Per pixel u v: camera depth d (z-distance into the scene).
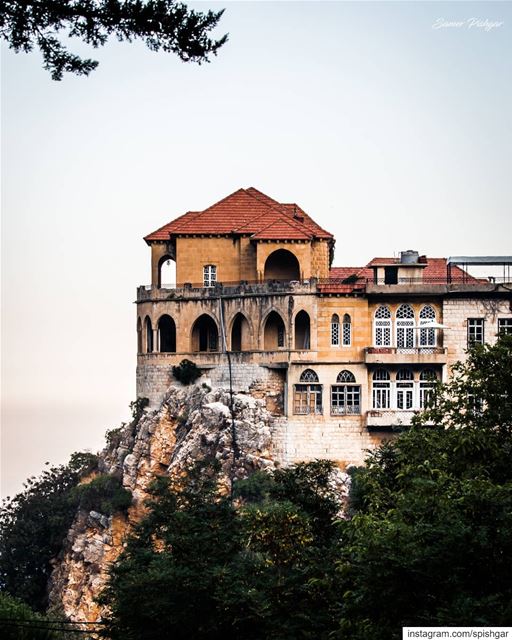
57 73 51.88
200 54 51.78
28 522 129.88
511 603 48.00
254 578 63.66
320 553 66.75
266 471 112.50
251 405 119.06
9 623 77.69
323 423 118.06
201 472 102.75
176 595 62.78
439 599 50.31
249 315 121.62
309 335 119.12
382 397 118.56
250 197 131.38
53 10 50.50
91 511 122.75
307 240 123.81
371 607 51.44
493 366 68.38
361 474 76.50
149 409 126.50
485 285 117.94
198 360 124.38
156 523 77.88
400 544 51.31
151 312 126.94
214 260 126.75
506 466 63.84
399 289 118.12
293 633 59.31
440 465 64.56
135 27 50.91
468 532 50.69
